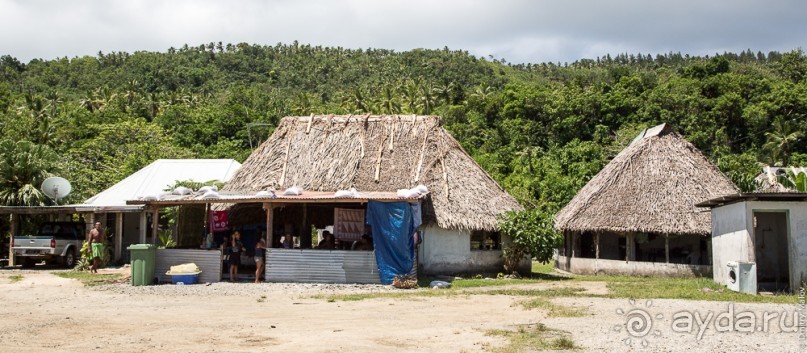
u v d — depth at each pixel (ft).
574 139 229.25
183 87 381.40
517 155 217.77
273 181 81.61
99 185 133.90
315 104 308.60
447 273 77.20
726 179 85.97
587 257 95.04
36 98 237.66
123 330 36.94
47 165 100.27
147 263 63.93
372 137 86.17
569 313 42.57
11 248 85.46
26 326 38.27
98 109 276.00
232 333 35.96
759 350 31.04
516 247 76.84
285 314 43.60
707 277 78.33
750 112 235.20
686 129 228.22
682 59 613.52
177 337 34.73
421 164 81.30
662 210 80.94
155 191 107.76
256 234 83.56
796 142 225.97
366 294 55.47
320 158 83.76
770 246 71.36
